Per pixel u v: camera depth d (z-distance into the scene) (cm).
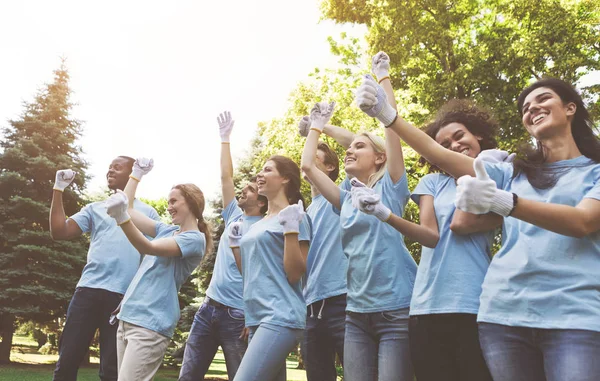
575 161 217
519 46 1438
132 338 384
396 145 325
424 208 284
